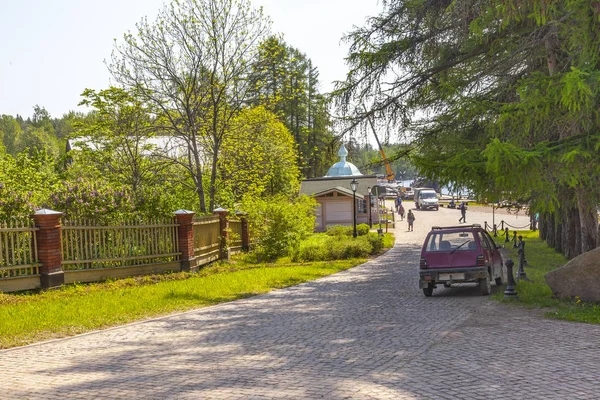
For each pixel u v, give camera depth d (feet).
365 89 67.56
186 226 70.95
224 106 94.73
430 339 31.86
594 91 39.19
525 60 57.26
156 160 96.22
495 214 226.99
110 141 95.25
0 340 34.55
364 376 24.32
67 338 35.58
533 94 42.50
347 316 41.14
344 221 192.03
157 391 22.93
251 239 100.27
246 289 57.26
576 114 41.96
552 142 42.57
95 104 90.68
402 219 211.20
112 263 63.05
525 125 44.27
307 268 77.30
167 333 36.45
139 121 93.91
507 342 30.30
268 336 34.42
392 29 65.98
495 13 47.50
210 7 90.79
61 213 55.52
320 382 23.53
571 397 20.70
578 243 76.95
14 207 59.88
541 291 47.60
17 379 25.50
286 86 99.14
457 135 64.08
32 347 33.14
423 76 65.31
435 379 23.53
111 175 92.53
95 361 28.91
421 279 50.03
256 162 102.78
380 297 51.06
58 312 43.14
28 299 49.65
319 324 38.11
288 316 41.93
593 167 41.50
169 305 47.55
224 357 29.01
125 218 66.95
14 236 53.42
